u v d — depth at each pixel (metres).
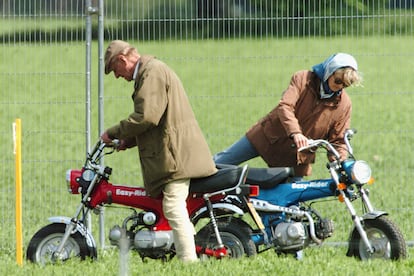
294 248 33.75
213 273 30.75
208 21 42.22
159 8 41.53
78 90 47.94
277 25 42.81
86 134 39.97
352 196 33.78
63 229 34.16
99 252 38.09
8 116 70.31
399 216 45.25
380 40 42.88
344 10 42.66
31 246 34.12
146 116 32.16
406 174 57.12
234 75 53.97
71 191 34.25
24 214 47.44
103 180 34.03
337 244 39.53
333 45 42.91
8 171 59.19
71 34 42.06
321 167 50.62
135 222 34.00
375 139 69.44
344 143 36.53
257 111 61.91
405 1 42.75
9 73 43.44
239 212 33.19
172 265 32.09
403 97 78.88
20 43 42.50
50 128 67.38
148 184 33.12
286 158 37.19
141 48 41.84
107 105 52.91
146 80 32.41
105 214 44.78
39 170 59.22
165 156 32.66
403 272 31.03
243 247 33.47
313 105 35.94
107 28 41.00
